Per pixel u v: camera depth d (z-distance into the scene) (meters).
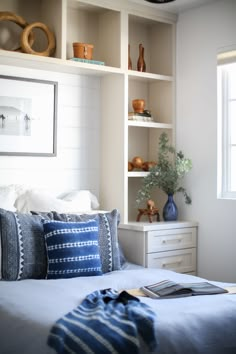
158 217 4.11
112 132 4.03
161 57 4.38
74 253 2.84
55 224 2.89
